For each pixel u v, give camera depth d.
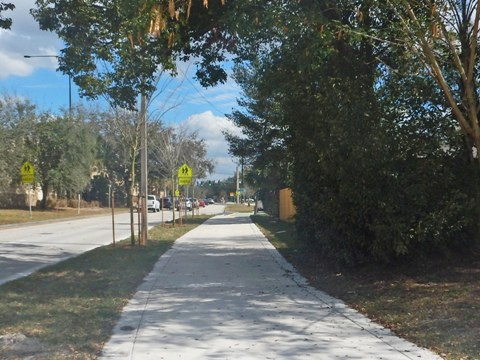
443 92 9.30
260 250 16.58
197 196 83.38
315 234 11.91
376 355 5.79
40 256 16.11
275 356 5.81
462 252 10.23
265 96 12.91
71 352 5.93
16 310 7.97
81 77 11.03
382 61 9.95
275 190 35.62
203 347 6.20
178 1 8.31
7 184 42.09
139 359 5.76
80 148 49.66
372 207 9.66
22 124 39.28
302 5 8.42
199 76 11.88
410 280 9.39
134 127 20.84
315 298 9.05
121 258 14.60
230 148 28.06
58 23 11.45
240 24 8.42
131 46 8.86
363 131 9.55
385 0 8.84
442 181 9.48
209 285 10.48
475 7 9.02
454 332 6.36
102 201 70.31
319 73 10.12
